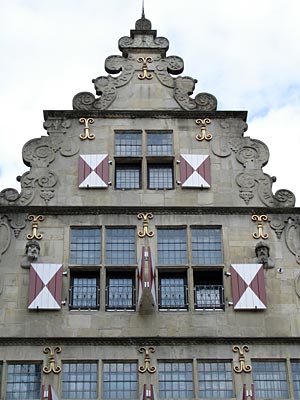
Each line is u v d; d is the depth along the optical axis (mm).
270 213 28344
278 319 26625
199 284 27406
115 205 28406
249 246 27828
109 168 29141
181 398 25391
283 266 27500
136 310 26656
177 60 31281
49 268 27172
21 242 27703
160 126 30000
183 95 30609
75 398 25328
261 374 25812
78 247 27734
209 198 28688
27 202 28406
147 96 30594
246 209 28328
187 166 29094
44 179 28844
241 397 25047
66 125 29844
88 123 29938
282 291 27094
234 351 25984
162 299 27109
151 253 27406
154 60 31281
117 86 30703
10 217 28031
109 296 27094
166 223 28031
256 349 26062
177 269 27422
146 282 26125
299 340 26188
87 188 28688
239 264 27406
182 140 29781
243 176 29094
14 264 27328
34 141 29500
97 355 25859
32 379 25641
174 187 28891
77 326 26359
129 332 26297
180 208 28188
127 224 28000
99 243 27812
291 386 25562
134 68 31094
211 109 30281
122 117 30109
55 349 25891
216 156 29531
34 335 26156
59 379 25531
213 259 27672
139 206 28203
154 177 29312
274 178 28984
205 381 25672
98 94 30641
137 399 25375
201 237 28000
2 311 26531
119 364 25875
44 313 26547
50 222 28016
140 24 31828
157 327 26391
